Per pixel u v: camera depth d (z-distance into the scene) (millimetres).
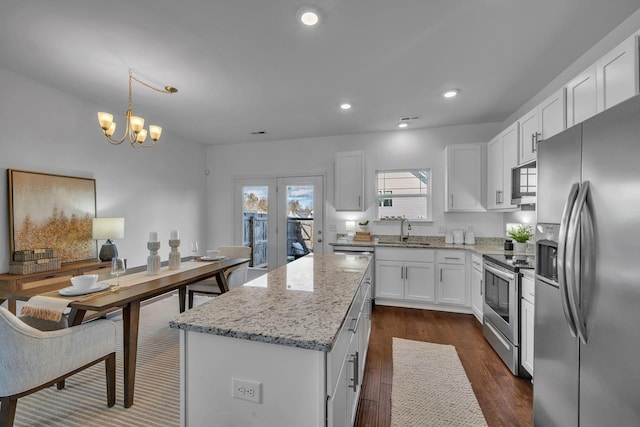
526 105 3301
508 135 3049
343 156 4406
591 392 1157
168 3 1753
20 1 1723
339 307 1253
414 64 2484
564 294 1234
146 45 2203
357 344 1643
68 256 3047
